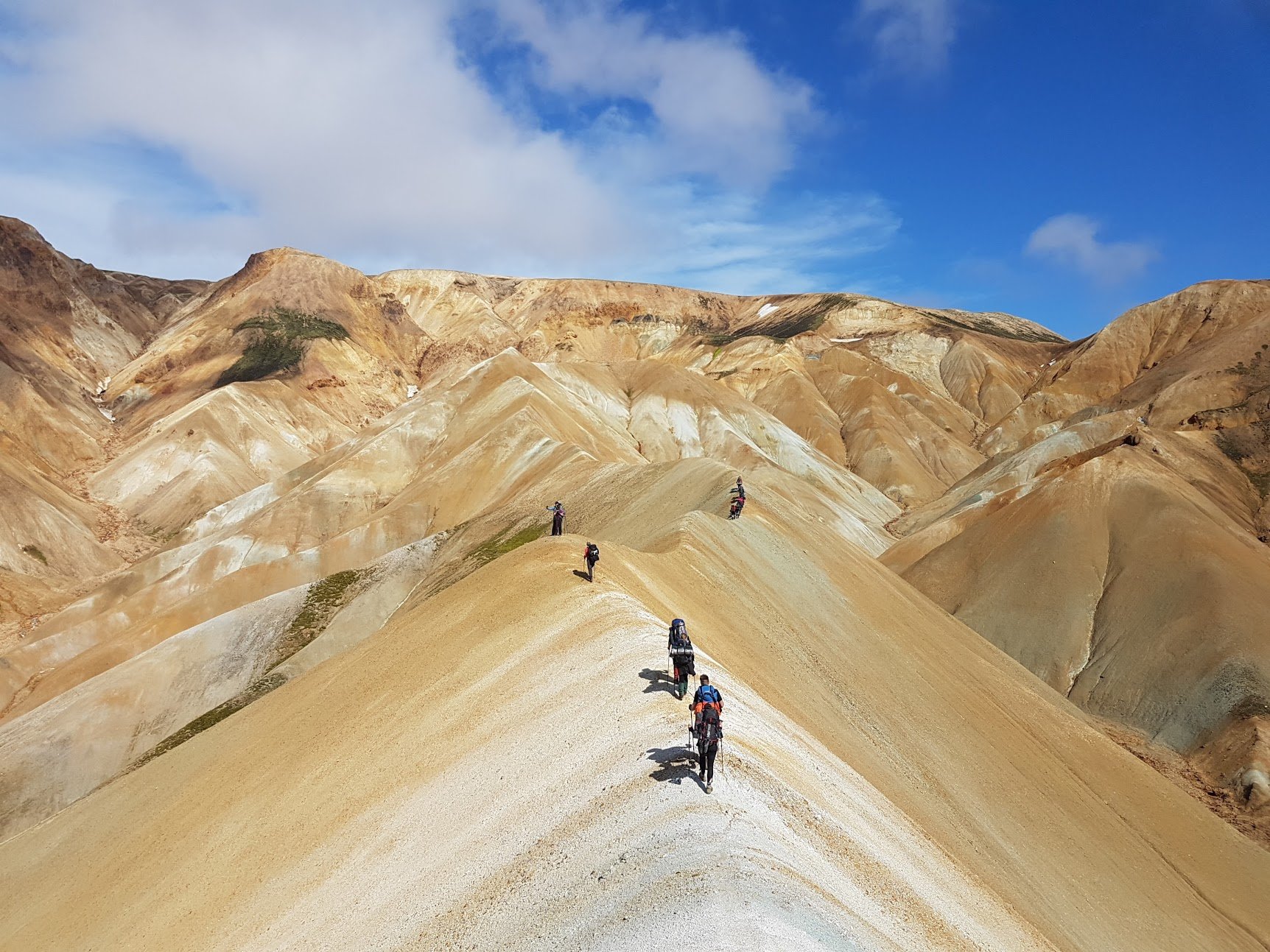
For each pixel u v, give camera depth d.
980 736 48.41
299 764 31.22
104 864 34.19
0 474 136.62
